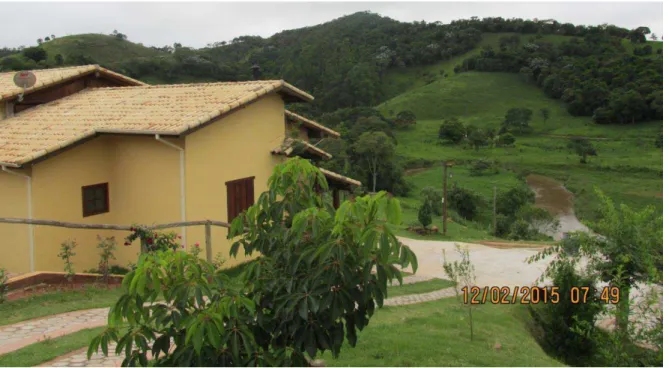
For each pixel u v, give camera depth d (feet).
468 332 30.17
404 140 273.33
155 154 41.50
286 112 54.34
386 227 12.30
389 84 390.83
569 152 231.09
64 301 30.19
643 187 172.96
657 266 27.50
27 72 48.60
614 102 274.36
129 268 37.86
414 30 464.24
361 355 23.57
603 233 29.73
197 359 12.19
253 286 14.29
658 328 22.70
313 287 12.82
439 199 135.33
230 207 44.62
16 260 38.73
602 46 381.40
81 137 39.78
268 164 48.47
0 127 44.80
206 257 38.88
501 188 176.45
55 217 39.52
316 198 15.37
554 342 31.55
